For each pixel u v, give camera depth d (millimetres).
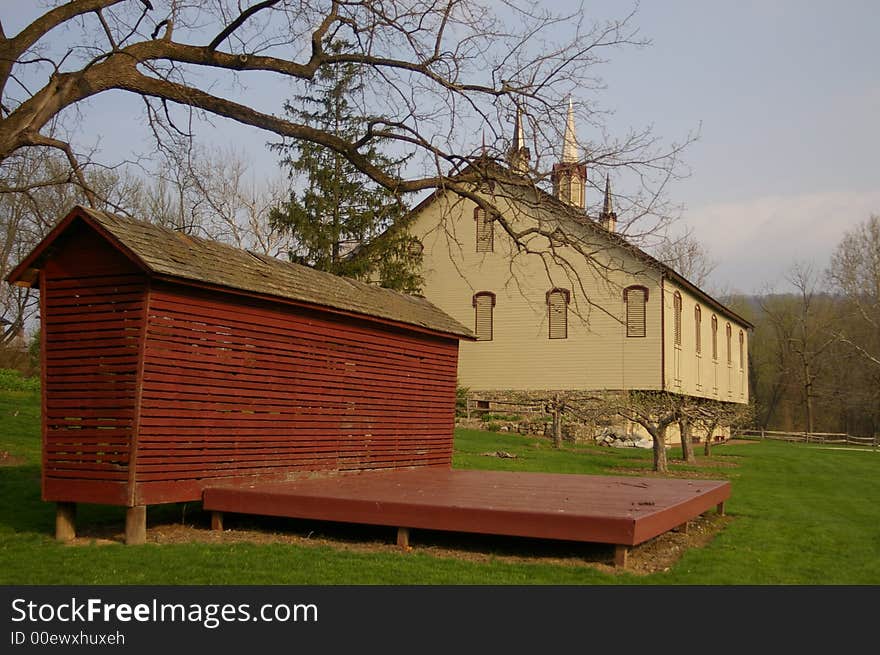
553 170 12508
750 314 75062
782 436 54406
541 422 31297
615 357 31484
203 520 11086
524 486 11906
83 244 9820
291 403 11961
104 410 9500
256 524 10852
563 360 32156
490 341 33250
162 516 11297
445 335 16531
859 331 64250
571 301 32219
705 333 39219
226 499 10109
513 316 33000
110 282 9625
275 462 11602
